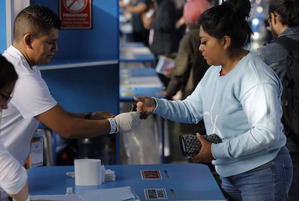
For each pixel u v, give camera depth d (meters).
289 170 2.28
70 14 3.49
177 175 2.51
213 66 2.40
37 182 2.39
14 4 2.83
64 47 3.53
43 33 2.29
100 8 3.51
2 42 2.83
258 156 2.21
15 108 2.29
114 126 2.45
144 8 8.24
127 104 4.55
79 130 2.34
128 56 5.91
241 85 2.15
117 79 3.62
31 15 2.29
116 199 2.13
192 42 4.07
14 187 1.82
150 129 4.46
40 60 2.34
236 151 2.10
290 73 2.60
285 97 2.63
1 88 1.71
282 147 2.28
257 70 2.13
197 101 2.56
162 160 4.43
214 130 2.31
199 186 2.35
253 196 2.24
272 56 2.66
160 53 7.23
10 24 2.81
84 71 3.60
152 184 2.37
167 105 2.57
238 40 2.17
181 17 7.16
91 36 3.54
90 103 3.64
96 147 3.82
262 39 6.43
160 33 7.18
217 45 2.17
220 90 2.24
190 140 2.21
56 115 2.29
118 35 3.55
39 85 2.26
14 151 2.38
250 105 2.11
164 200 2.17
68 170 2.58
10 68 1.72
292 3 2.65
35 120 2.38
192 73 3.78
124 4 10.63
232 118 2.22
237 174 2.26
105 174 2.42
